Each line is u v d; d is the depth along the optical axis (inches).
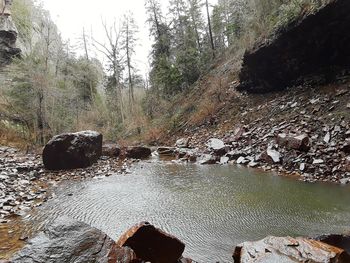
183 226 306.2
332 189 401.4
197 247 261.6
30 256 159.5
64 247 167.8
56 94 937.5
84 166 613.9
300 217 316.2
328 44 617.9
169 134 979.3
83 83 1363.2
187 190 431.5
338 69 631.8
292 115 636.7
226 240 273.3
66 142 595.8
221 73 1072.8
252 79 838.5
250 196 390.9
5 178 474.3
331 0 557.9
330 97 601.0
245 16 1002.7
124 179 512.4
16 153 719.7
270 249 193.5
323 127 543.2
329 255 177.9
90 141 647.1
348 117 523.2
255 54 763.4
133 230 209.3
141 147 740.7
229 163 608.7
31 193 420.8
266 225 301.1
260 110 748.6
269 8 807.7
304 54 668.1
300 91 692.7
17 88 885.8
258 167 552.7
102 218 331.9
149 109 1224.8
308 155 502.6
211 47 1328.7
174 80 1219.9
